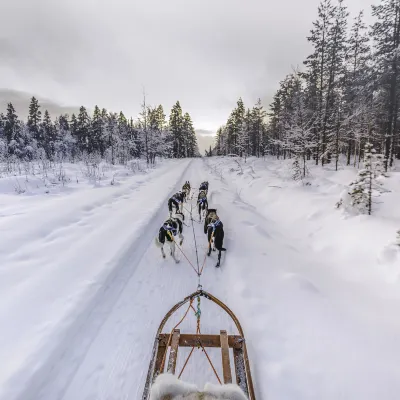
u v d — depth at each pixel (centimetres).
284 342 360
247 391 263
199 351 372
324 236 782
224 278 565
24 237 691
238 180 2064
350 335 362
